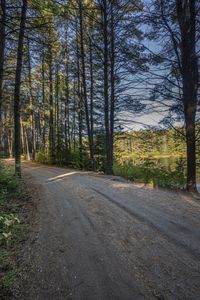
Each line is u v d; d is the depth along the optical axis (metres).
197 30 12.41
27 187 13.23
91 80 27.20
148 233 6.70
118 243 6.17
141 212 8.44
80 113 30.55
